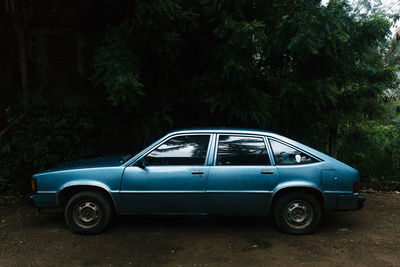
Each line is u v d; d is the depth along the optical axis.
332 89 5.56
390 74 6.12
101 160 4.98
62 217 5.31
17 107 7.26
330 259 3.78
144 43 6.15
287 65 6.49
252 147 4.53
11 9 7.27
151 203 4.41
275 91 6.64
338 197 4.40
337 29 5.50
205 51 6.46
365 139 7.64
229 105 6.14
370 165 7.79
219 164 4.45
